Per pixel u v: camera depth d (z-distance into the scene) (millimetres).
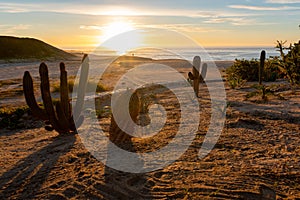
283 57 14609
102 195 4223
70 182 4691
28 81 7742
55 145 6996
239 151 5680
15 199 4352
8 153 6719
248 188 4207
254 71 19141
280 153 5504
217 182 4387
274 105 9852
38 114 7957
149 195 4137
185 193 4117
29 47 83562
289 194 4039
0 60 68062
